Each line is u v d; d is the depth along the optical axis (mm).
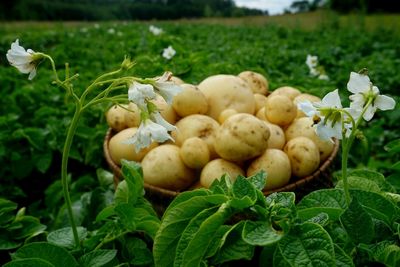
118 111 845
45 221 998
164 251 396
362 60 2324
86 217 789
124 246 516
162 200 683
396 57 2812
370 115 382
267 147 720
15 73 1868
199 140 729
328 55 2455
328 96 373
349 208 366
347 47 3234
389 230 389
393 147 537
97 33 4668
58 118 1263
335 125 374
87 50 2709
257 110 884
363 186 464
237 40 3770
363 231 364
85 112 1247
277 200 381
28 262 406
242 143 685
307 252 326
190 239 368
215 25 6438
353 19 6344
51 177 1166
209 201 381
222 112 811
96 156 1109
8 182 1091
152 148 785
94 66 2211
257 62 1863
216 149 716
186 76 1208
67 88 433
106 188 900
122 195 586
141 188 569
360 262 373
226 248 367
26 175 1081
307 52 2590
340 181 472
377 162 1047
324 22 5551
